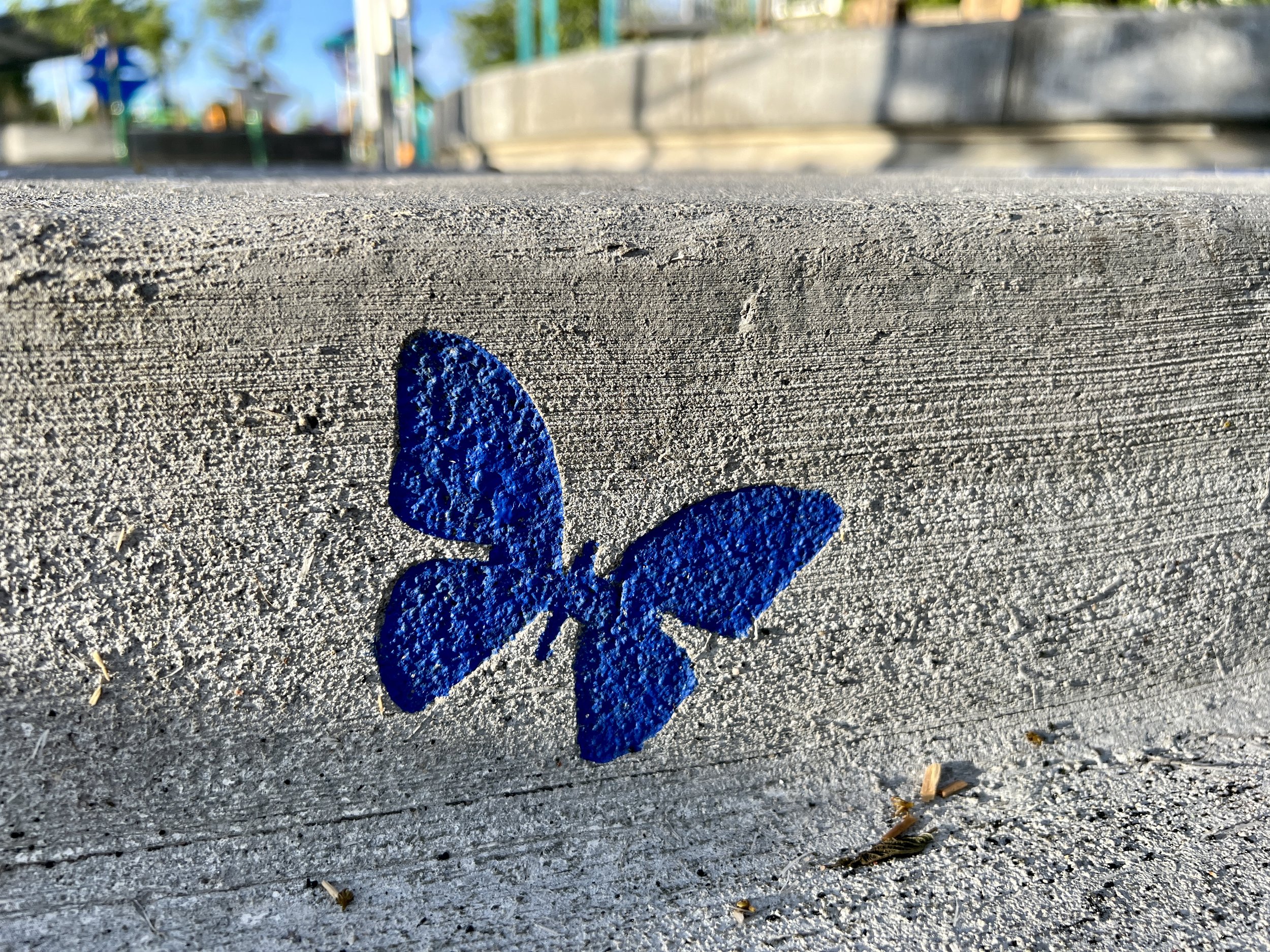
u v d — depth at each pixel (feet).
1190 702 0.89
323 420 0.68
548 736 0.77
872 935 0.68
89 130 8.15
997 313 0.76
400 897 0.70
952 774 0.82
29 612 0.66
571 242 0.70
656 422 0.73
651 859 0.74
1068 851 0.74
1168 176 1.20
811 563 0.79
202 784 0.71
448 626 0.73
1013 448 0.80
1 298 0.62
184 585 0.68
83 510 0.66
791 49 2.50
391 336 0.68
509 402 0.71
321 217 0.68
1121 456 0.82
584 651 0.76
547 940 0.67
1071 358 0.79
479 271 0.68
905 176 1.26
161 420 0.66
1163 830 0.76
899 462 0.78
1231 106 1.95
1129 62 2.02
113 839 0.70
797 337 0.74
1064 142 2.20
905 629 0.82
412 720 0.74
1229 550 0.88
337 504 0.69
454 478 0.71
